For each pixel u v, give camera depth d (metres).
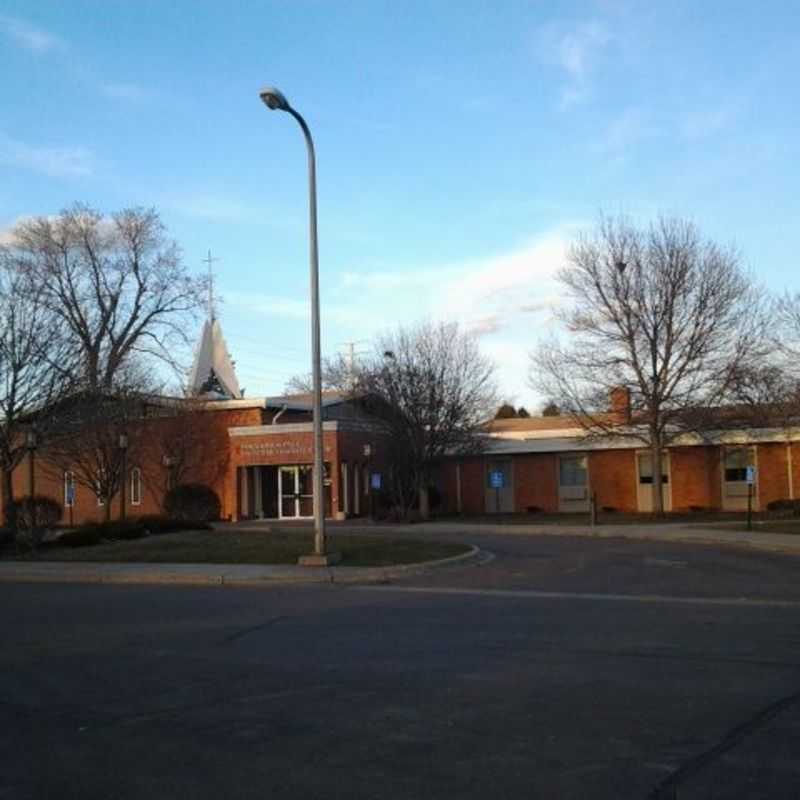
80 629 12.84
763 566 19.88
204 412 42.72
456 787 5.76
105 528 27.97
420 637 11.45
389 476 41.12
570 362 37.56
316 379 20.47
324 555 20.20
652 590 16.30
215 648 10.99
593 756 6.33
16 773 6.26
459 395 40.66
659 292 35.91
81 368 32.69
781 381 33.59
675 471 42.06
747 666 9.35
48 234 43.91
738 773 5.94
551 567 20.34
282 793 5.73
